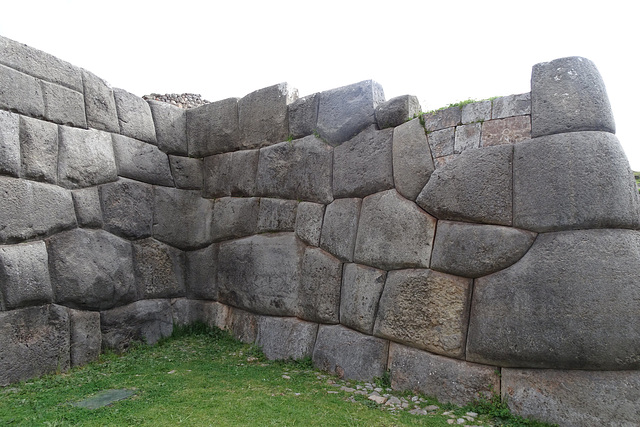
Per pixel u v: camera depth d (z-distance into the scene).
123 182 4.81
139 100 5.11
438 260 3.57
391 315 3.81
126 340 4.70
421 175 3.74
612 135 3.11
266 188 4.98
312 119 4.65
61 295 4.08
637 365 2.84
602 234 2.98
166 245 5.27
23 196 3.85
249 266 5.00
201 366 4.27
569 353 2.96
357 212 4.21
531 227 3.19
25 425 2.88
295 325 4.55
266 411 3.15
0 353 3.59
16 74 3.90
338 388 3.73
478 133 3.51
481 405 3.26
